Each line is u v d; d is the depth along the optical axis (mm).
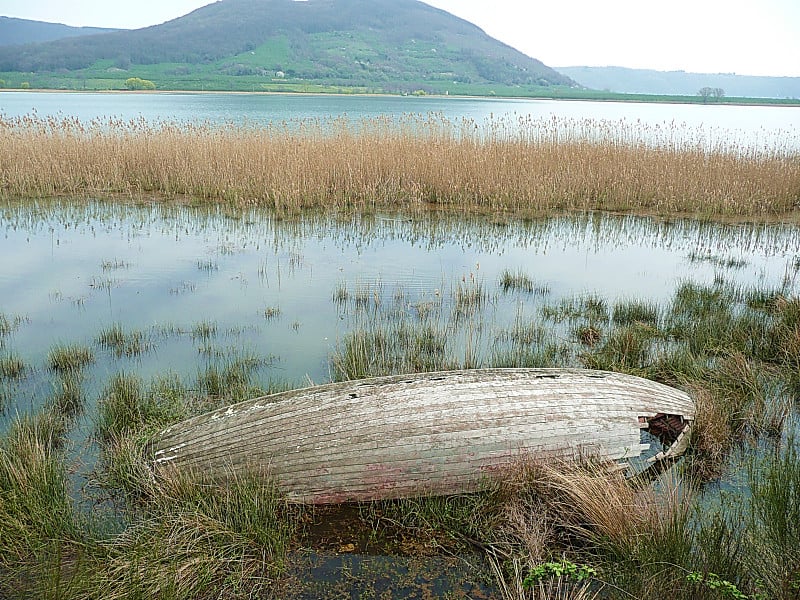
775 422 5734
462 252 12156
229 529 4332
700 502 4699
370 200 15734
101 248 11984
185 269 10703
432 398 4840
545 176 16766
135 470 4914
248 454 4727
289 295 9430
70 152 18062
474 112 59375
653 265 11367
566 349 7582
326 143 19266
